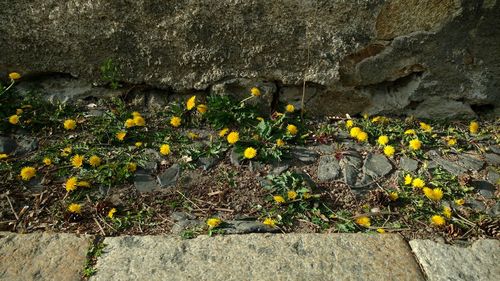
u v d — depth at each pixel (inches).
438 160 112.7
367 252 86.5
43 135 112.6
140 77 119.9
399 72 119.6
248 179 104.0
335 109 124.9
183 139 113.7
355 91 122.3
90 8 111.1
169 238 88.5
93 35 114.6
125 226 92.4
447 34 114.7
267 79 120.3
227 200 98.9
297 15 111.7
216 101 118.9
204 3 110.1
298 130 119.0
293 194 98.3
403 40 115.0
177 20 112.2
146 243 87.1
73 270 81.3
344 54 116.2
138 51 116.5
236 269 82.0
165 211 96.2
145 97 123.9
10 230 90.6
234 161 107.8
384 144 114.2
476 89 121.7
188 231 90.9
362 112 125.2
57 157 106.0
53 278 79.7
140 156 108.2
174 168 105.7
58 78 122.9
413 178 106.3
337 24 112.9
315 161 110.3
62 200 96.8
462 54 117.3
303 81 119.6
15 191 98.4
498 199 103.0
